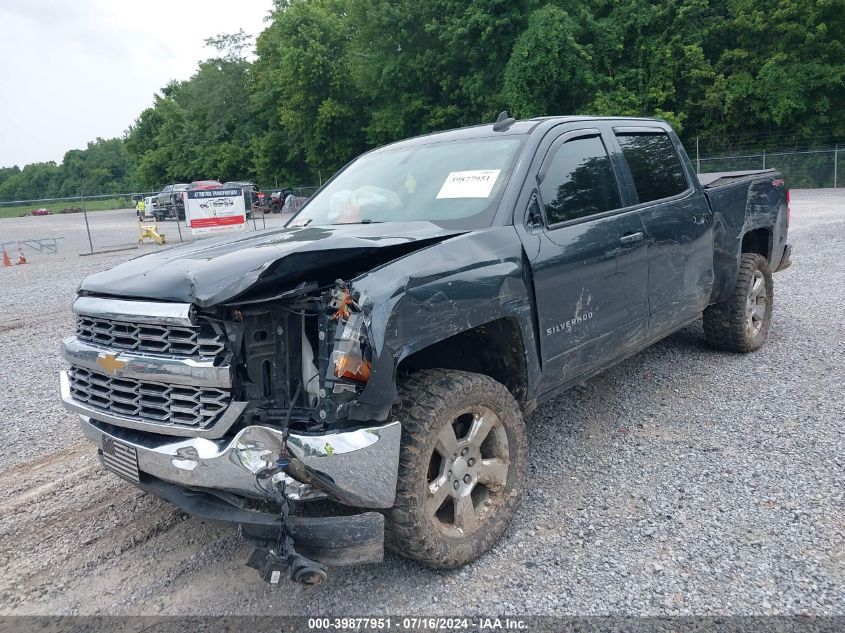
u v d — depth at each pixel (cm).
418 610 287
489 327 347
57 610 302
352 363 262
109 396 302
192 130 5747
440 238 326
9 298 1216
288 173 4734
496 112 3225
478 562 319
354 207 417
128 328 290
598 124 454
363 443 266
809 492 366
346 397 265
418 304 286
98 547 354
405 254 304
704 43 3338
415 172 424
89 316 304
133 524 377
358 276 278
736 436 443
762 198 609
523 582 302
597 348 405
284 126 4638
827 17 3139
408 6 3338
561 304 370
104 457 320
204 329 269
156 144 6638
